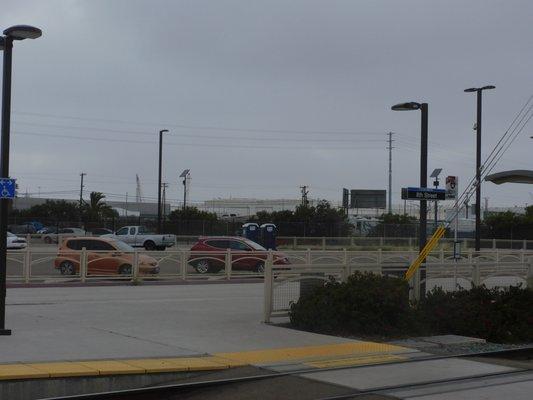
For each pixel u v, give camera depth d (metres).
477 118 35.72
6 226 11.95
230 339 12.36
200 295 21.16
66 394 8.78
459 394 8.89
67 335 12.08
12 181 11.83
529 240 56.47
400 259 34.75
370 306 13.77
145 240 49.62
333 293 14.01
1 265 11.90
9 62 11.86
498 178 15.84
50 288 22.81
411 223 71.62
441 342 13.21
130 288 23.55
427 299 15.09
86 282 24.58
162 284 25.34
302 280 15.12
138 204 114.06
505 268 18.61
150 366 9.59
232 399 8.62
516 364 11.38
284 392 8.89
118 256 25.50
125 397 8.83
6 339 11.41
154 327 13.51
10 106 11.89
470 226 67.94
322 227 64.25
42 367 9.05
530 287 17.00
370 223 72.62
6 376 8.42
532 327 14.90
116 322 14.09
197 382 9.28
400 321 14.01
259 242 45.59
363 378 9.71
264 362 10.52
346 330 13.63
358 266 15.91
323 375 9.85
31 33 11.72
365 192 90.31
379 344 12.52
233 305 17.98
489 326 14.37
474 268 17.59
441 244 50.91
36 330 12.58
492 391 9.12
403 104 16.19
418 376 9.95
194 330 13.27
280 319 14.77
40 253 24.62
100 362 9.65
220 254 28.20
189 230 63.97
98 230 62.91
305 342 12.31
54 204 83.50
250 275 28.25
